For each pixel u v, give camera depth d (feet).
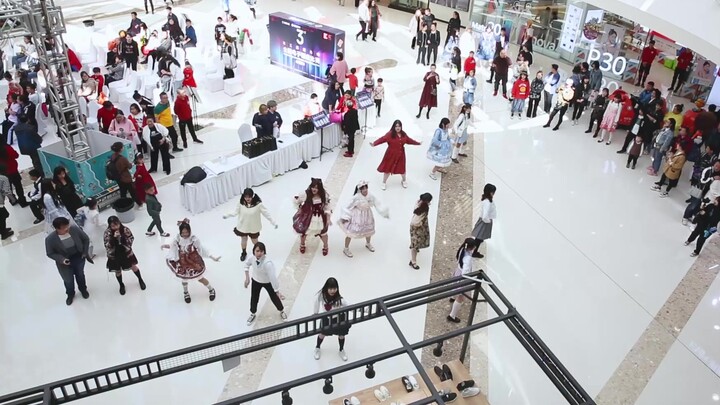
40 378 20.36
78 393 13.24
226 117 40.27
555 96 45.47
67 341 21.90
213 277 25.44
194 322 23.00
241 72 47.80
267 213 25.75
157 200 28.55
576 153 38.04
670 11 28.66
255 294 22.36
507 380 21.26
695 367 22.33
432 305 24.72
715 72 43.91
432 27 48.70
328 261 26.89
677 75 46.37
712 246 29.32
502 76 44.80
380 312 16.10
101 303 23.77
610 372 21.91
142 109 35.65
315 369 21.18
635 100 39.83
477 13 58.39
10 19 26.27
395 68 50.08
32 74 39.70
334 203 31.17
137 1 64.69
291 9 64.39
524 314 24.41
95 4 63.16
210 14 61.16
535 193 33.30
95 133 31.04
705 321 24.59
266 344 14.80
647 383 21.53
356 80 40.40
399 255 27.61
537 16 53.16
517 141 39.19
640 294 25.99
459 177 34.47
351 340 22.58
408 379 18.47
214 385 20.34
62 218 21.77
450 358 21.99
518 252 28.27
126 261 23.21
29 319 22.85
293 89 45.11
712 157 31.94
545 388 21.03
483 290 17.49
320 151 35.47
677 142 33.12
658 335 23.76
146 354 21.47
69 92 29.40
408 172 34.68
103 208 29.37
